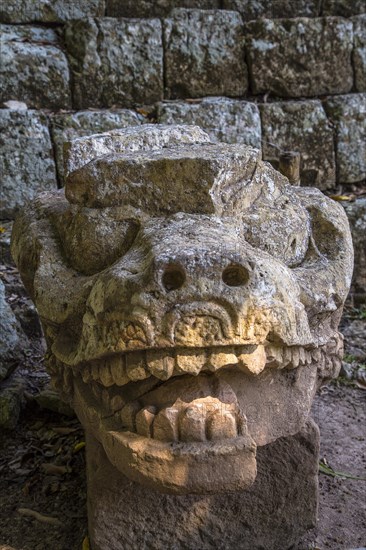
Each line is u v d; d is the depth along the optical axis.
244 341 1.72
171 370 1.75
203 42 4.52
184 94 4.55
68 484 2.66
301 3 4.79
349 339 3.80
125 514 2.15
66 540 2.38
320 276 2.05
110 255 2.03
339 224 2.24
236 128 4.43
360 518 2.52
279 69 4.60
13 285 3.78
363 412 3.26
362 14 4.75
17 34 4.40
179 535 2.19
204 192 2.00
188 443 1.79
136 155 2.10
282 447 2.22
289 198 2.23
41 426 3.04
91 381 2.00
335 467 2.82
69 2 4.52
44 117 4.24
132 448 1.81
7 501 2.59
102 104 4.44
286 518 2.25
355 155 4.60
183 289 1.71
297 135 4.53
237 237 1.92
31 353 3.49
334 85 4.66
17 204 4.18
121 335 1.75
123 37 4.42
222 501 2.20
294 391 2.01
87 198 2.09
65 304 1.99
